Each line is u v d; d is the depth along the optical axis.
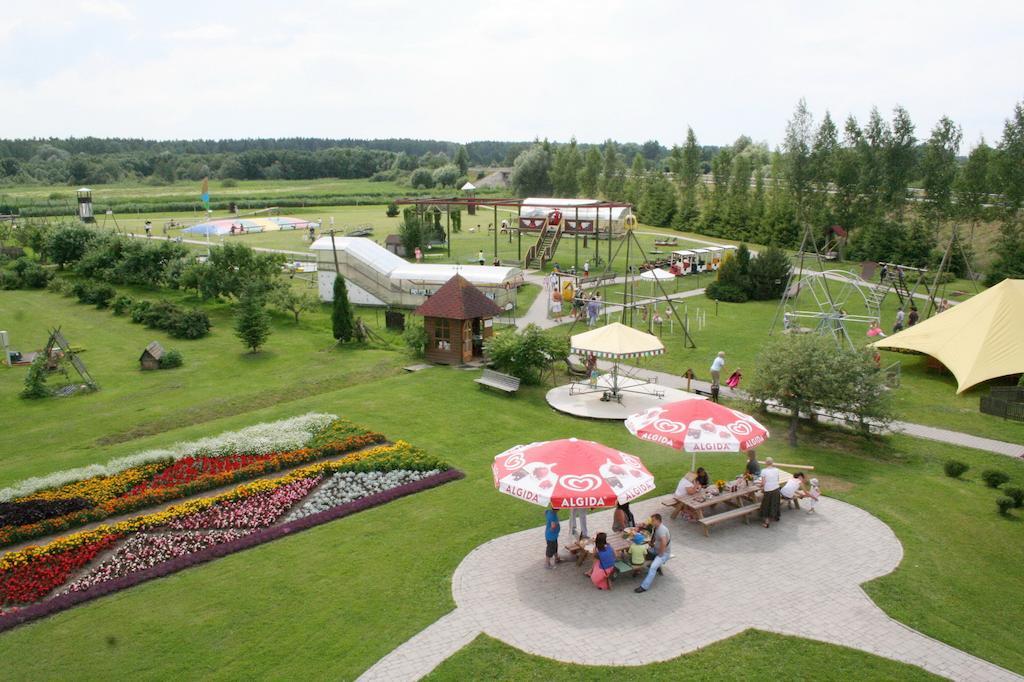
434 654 14.27
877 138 76.75
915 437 27.25
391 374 36.69
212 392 34.25
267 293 50.34
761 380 26.73
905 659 14.14
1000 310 34.03
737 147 164.88
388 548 18.56
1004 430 28.09
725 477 23.25
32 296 58.38
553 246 73.56
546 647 14.45
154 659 14.23
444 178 180.88
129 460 24.28
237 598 16.33
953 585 16.88
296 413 30.11
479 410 30.25
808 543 18.91
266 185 195.62
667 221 103.56
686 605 15.99
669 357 39.81
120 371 38.31
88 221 97.06
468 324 38.19
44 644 14.73
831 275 53.06
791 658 14.11
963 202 66.06
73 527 19.94
